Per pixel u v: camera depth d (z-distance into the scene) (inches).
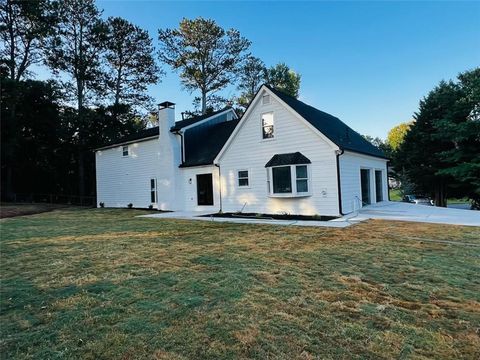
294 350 110.0
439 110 943.7
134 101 1293.1
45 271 214.2
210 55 1273.4
